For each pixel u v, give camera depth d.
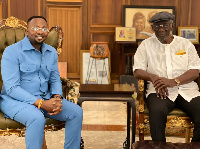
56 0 5.93
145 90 2.68
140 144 1.70
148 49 2.64
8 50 2.18
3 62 2.17
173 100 2.41
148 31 5.96
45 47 2.34
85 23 6.05
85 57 5.99
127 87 2.62
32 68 2.22
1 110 2.18
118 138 3.15
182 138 3.09
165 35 2.53
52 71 2.39
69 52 6.12
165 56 2.60
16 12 5.94
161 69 2.59
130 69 5.99
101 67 6.00
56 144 2.93
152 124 2.26
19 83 2.17
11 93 2.12
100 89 2.48
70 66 6.14
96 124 3.70
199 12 6.04
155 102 2.37
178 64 2.57
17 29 2.67
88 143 2.98
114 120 3.90
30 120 1.98
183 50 2.59
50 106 2.09
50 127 2.22
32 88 2.24
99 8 6.02
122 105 4.85
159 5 6.01
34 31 2.15
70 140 2.27
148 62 2.64
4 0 5.88
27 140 2.01
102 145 2.93
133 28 5.78
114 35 6.07
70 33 6.07
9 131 2.11
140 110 2.41
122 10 5.98
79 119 2.24
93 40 6.11
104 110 4.48
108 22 6.05
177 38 2.66
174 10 5.95
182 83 2.42
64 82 2.51
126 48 6.00
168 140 3.03
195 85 2.58
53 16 6.00
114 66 6.14
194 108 2.28
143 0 6.00
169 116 2.36
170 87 2.46
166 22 2.48
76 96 2.40
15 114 2.05
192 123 2.38
